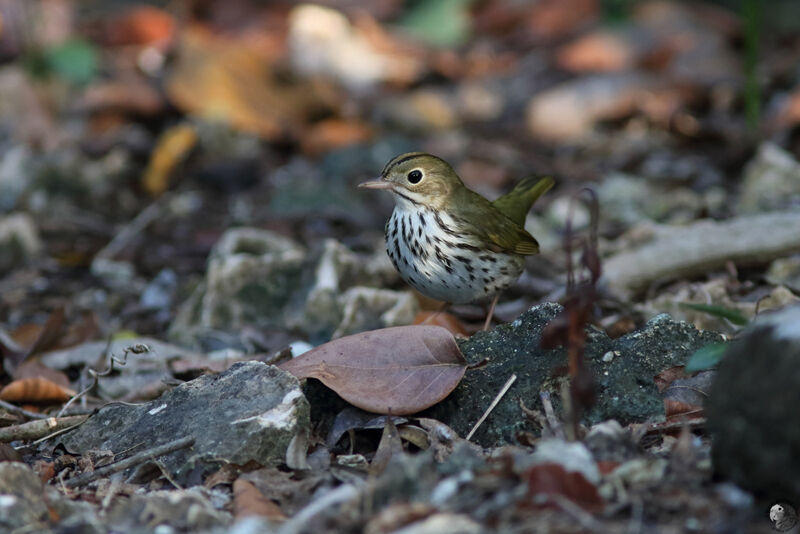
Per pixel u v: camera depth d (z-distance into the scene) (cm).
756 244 1134
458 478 649
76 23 2242
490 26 2367
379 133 1912
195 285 1320
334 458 762
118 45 2181
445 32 2272
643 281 1148
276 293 1176
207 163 1753
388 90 2070
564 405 761
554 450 642
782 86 1894
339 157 1775
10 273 1420
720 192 1500
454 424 778
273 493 696
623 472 643
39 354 1093
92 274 1412
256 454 735
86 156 1780
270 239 1312
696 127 1795
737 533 589
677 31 2139
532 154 1822
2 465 664
